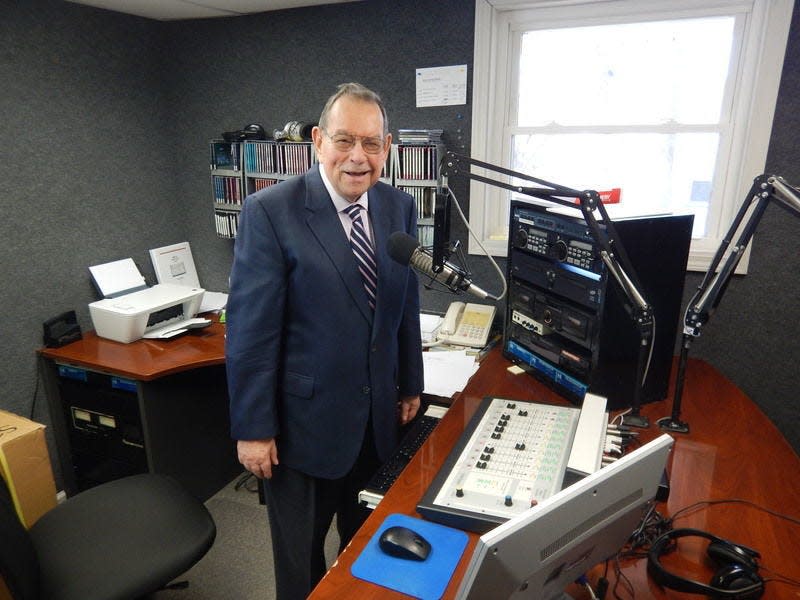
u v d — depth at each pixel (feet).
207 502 7.26
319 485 4.58
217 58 7.75
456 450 3.51
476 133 6.67
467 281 3.74
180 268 8.45
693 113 6.17
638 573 2.81
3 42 6.06
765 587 2.62
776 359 6.01
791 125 5.46
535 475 3.18
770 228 5.72
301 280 4.12
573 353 4.63
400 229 4.62
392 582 2.70
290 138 7.15
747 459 3.78
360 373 4.37
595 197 3.54
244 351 4.09
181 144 8.32
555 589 2.41
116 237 7.64
